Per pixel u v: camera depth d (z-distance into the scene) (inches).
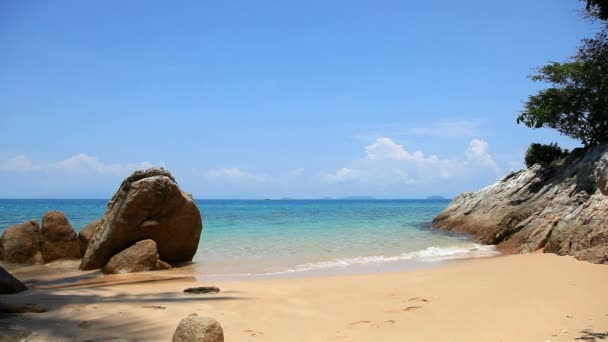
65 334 262.4
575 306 319.0
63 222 678.5
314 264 611.5
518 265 514.0
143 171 648.4
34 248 644.1
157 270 581.3
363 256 682.2
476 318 301.7
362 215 1920.5
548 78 937.5
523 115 990.4
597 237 521.7
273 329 284.2
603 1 277.0
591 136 901.8
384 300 367.2
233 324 294.7
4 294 399.9
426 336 266.2
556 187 778.8
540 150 1007.6
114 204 640.4
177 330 224.8
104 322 291.0
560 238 589.9
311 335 271.4
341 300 369.4
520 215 786.8
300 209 2859.3
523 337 254.1
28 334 257.4
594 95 848.9
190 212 648.4
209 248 800.3
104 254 601.3
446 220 1152.2
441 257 655.1
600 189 549.0
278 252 745.6
